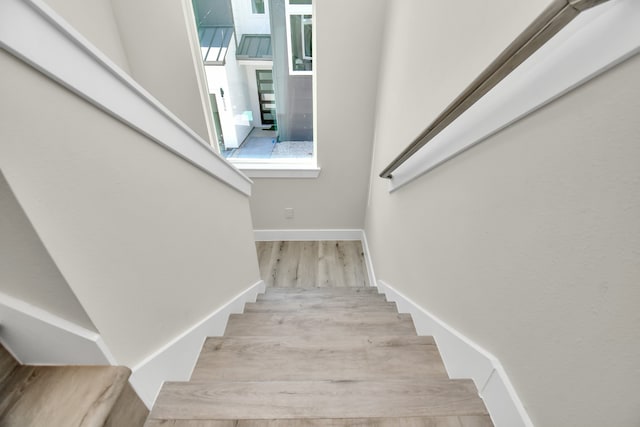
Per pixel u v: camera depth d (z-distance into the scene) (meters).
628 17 0.40
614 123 0.42
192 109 2.36
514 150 0.65
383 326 1.35
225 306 1.38
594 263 0.47
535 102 0.58
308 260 3.01
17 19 0.42
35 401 0.57
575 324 0.51
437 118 0.89
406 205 1.49
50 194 0.49
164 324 0.87
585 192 0.48
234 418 0.76
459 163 0.92
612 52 0.42
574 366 0.51
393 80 1.80
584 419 0.50
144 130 0.74
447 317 1.03
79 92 0.54
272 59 2.40
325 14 2.03
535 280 0.60
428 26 1.21
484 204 0.78
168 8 1.98
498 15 0.72
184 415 0.76
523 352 0.64
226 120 2.68
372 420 0.75
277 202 3.02
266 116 2.70
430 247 1.17
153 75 2.20
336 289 2.12
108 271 0.64
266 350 1.08
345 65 2.24
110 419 0.62
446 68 1.04
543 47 0.57
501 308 0.72
